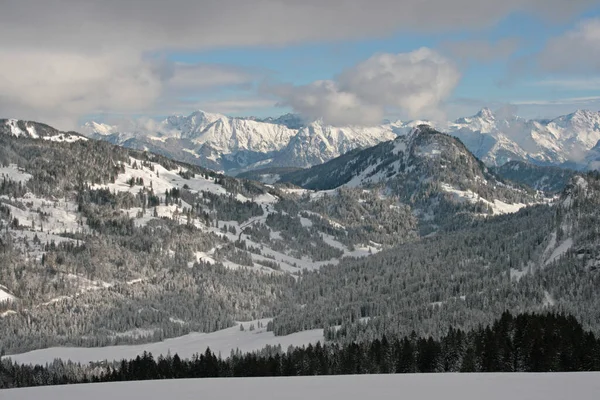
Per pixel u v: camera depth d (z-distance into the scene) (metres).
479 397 106.19
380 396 110.06
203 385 132.12
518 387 114.44
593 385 115.62
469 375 135.12
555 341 195.38
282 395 114.38
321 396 111.75
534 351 194.12
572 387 113.81
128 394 122.50
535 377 127.69
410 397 108.19
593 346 190.25
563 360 189.75
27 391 133.00
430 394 110.31
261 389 122.56
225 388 125.62
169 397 116.75
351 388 119.88
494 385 117.94
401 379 131.88
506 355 197.62
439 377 133.25
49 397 122.88
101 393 125.50
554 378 125.38
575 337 197.75
